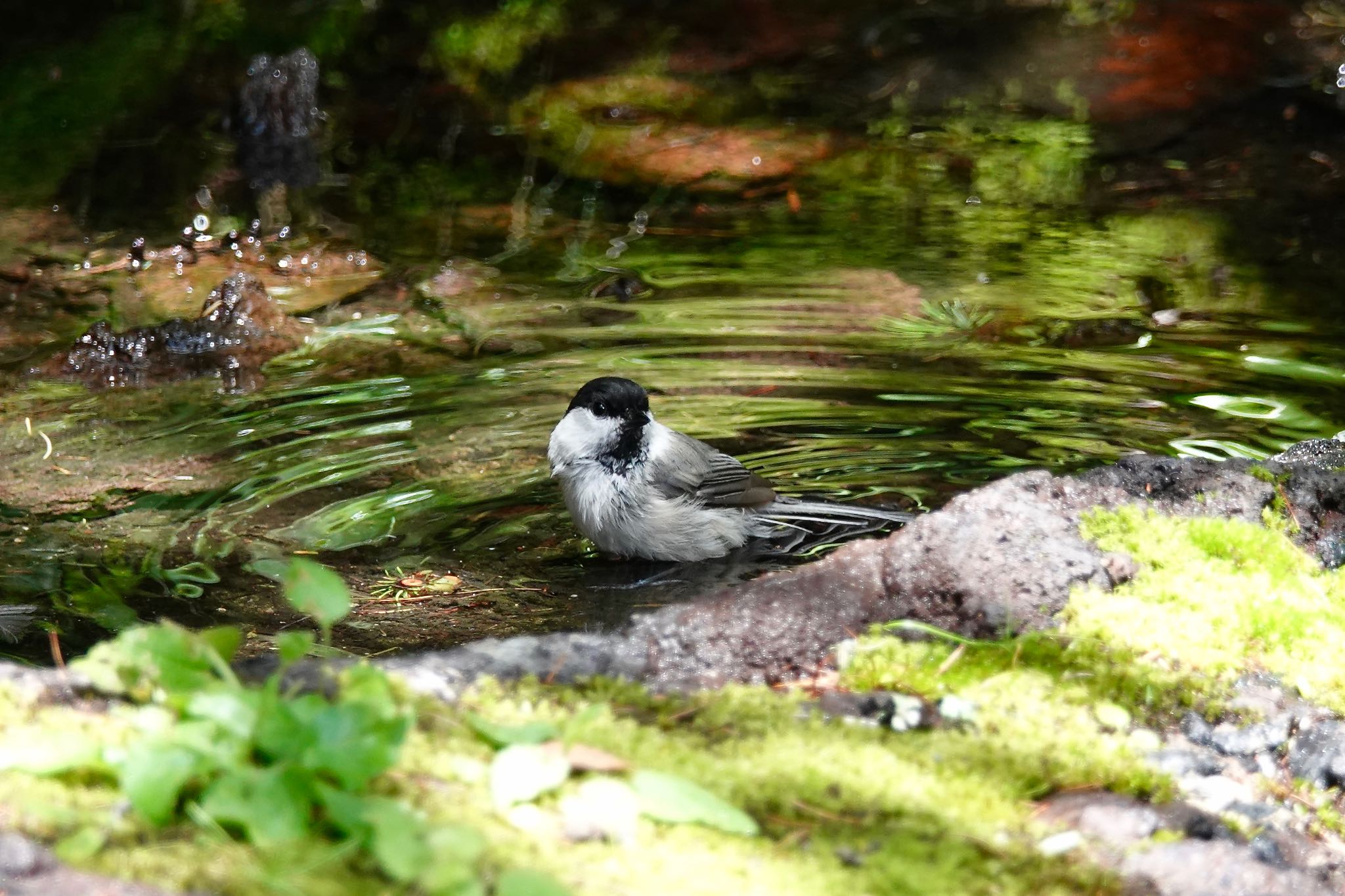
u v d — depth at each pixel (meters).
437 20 23.11
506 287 14.65
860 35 22.48
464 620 8.23
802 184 17.64
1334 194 16.83
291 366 12.72
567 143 18.95
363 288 14.66
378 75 21.25
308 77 19.42
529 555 9.30
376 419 11.45
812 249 15.63
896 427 11.11
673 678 6.46
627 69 21.52
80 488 10.16
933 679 6.43
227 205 17.02
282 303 14.24
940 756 5.75
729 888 4.62
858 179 17.77
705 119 19.72
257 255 15.61
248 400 11.92
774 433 10.98
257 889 4.29
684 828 4.96
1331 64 20.31
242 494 10.09
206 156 18.52
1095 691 6.36
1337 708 6.38
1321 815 5.82
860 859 4.91
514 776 5.00
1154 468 8.17
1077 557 7.26
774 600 6.89
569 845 4.76
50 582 8.62
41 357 12.91
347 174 18.11
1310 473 8.31
